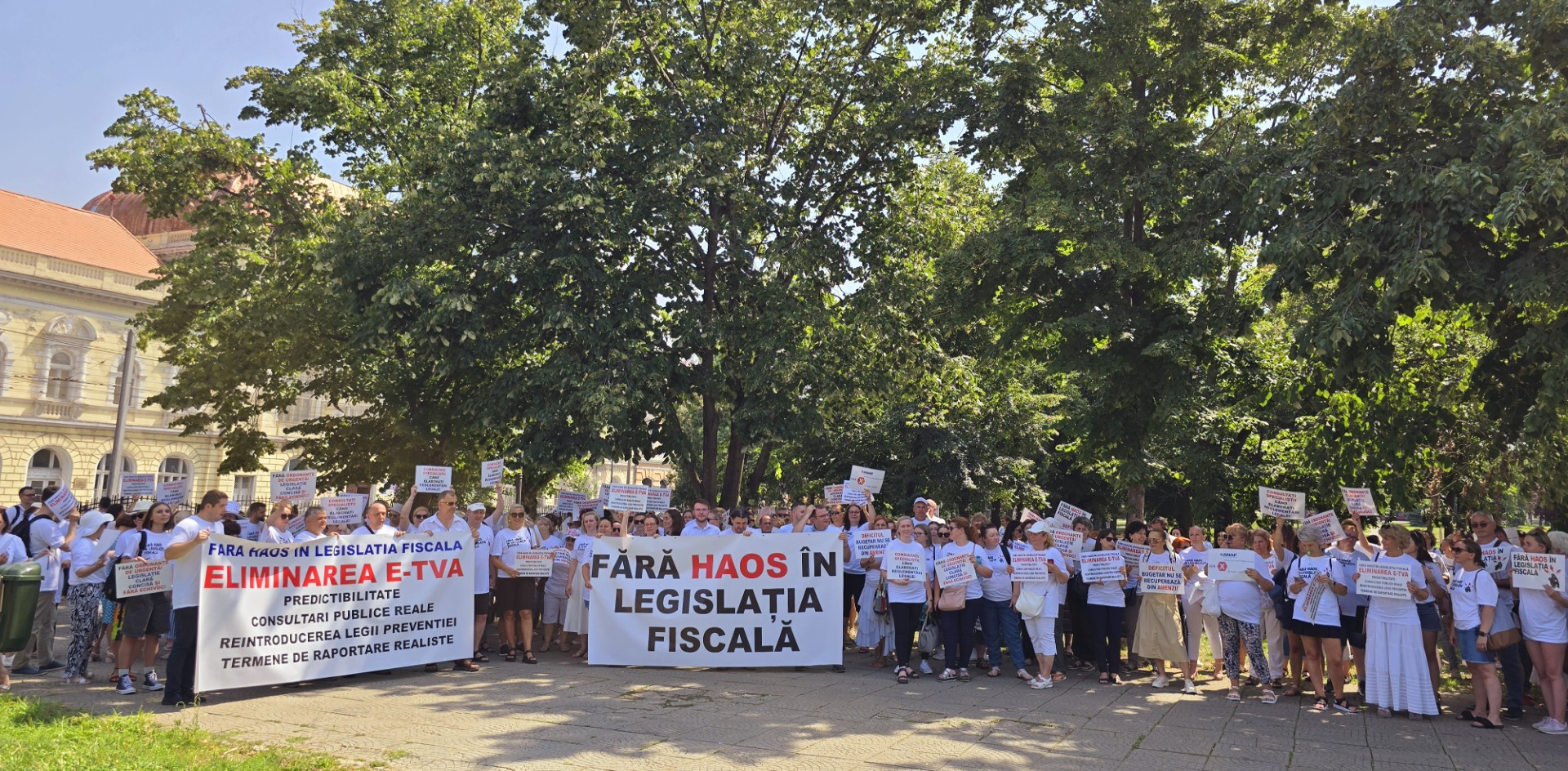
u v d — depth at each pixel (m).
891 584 11.38
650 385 16.95
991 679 11.60
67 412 45.00
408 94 22.80
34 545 11.88
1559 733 8.80
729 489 20.98
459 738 8.02
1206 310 16.83
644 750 7.68
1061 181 16.75
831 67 20.69
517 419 18.39
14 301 43.25
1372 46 11.90
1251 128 17.22
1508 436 13.27
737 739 8.10
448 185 17.00
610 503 12.42
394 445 21.19
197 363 21.61
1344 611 10.55
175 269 20.91
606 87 19.22
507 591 12.54
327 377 21.30
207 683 9.41
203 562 9.45
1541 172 9.81
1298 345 12.22
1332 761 7.72
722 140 17.98
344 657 10.56
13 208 46.19
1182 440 22.80
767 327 17.69
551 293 17.16
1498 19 11.68
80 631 10.73
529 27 21.03
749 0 20.45
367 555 10.87
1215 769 7.43
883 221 20.48
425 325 16.42
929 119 18.48
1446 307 11.33
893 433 31.95
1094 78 17.20
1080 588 12.72
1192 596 10.96
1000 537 12.31
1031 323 18.56
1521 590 9.12
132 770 6.55
